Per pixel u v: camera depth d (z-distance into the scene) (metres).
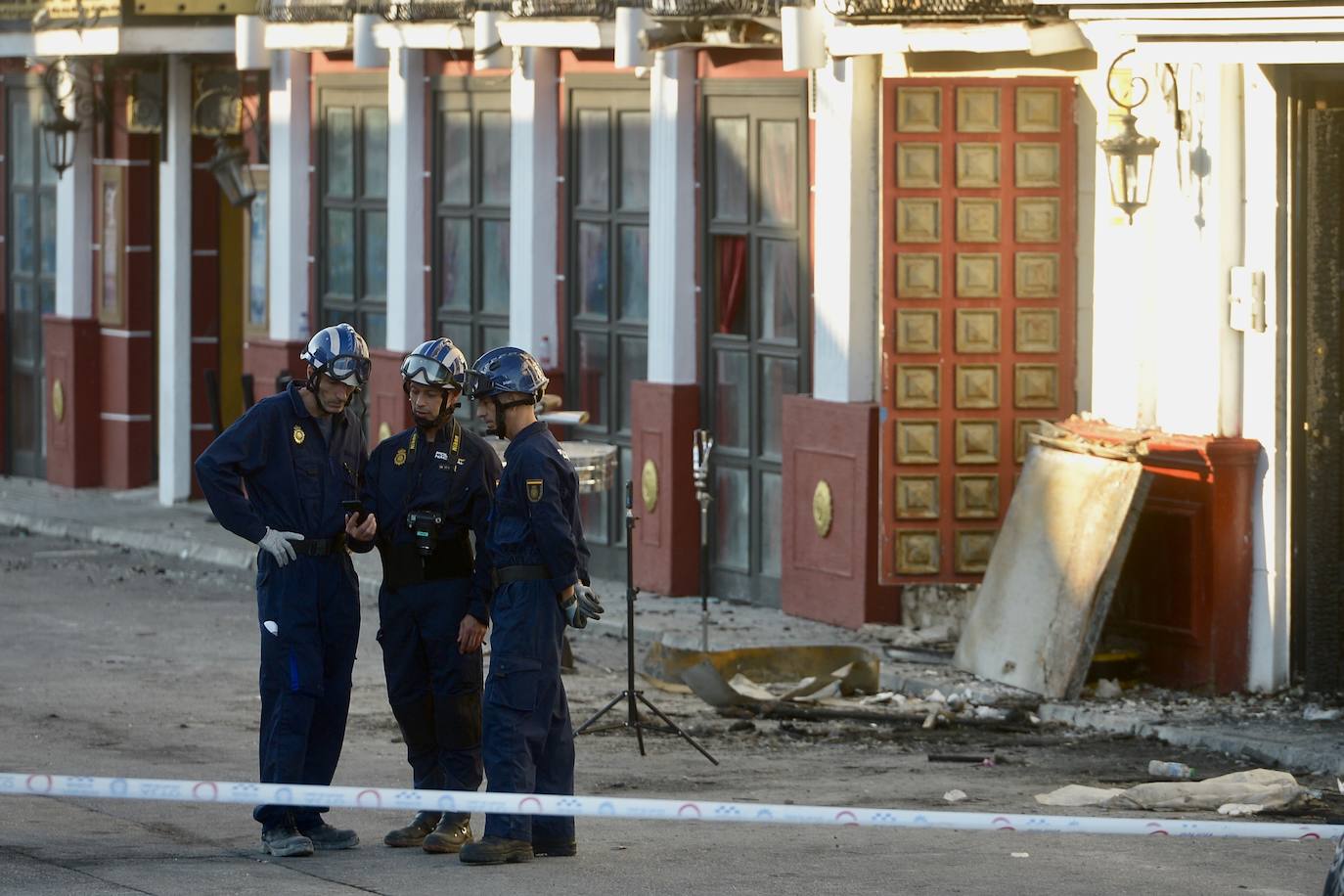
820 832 27.80
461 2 53.28
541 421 25.94
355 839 26.59
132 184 67.38
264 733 26.11
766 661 39.47
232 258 65.94
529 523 25.44
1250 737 34.06
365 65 55.88
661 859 25.69
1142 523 38.59
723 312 48.69
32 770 31.80
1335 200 36.78
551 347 52.94
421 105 56.28
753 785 31.27
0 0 66.06
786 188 46.78
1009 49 40.81
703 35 45.94
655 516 49.44
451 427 26.45
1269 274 37.06
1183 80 37.88
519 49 52.12
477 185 55.03
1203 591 37.59
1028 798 30.36
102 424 69.44
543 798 20.81
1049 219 42.88
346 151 59.47
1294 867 25.53
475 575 26.31
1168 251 38.50
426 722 26.64
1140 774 32.47
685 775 32.12
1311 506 37.06
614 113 50.91
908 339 42.94
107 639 45.50
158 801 29.72
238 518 25.69
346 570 26.31
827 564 45.22
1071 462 38.41
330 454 26.20
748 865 25.27
